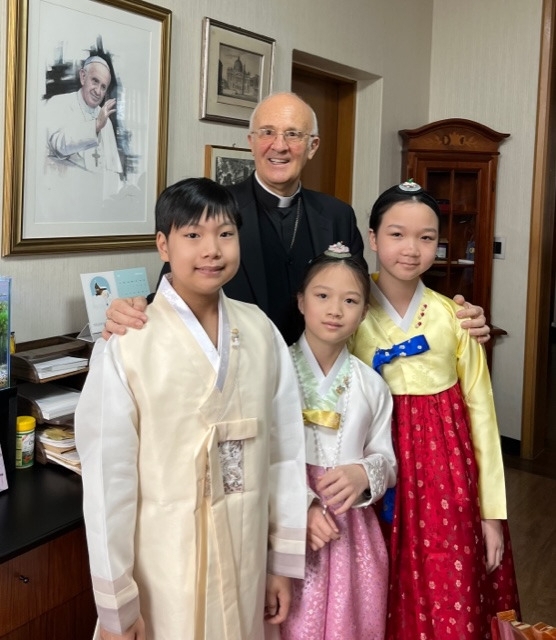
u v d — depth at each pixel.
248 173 2.47
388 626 1.36
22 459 1.60
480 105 3.63
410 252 1.33
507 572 1.51
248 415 1.11
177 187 1.06
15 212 1.71
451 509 1.35
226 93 2.34
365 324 1.43
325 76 3.23
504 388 3.68
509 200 3.56
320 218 1.78
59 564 1.41
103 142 1.93
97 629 1.11
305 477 1.22
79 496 1.48
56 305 1.87
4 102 1.67
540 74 3.38
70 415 1.67
